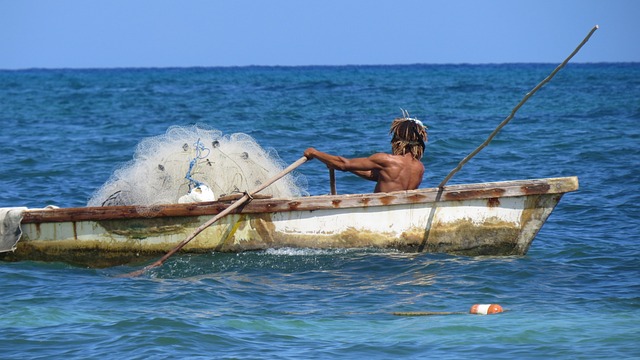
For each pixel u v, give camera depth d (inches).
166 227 1203.9
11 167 2223.2
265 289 1065.5
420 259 1175.0
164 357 810.2
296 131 3277.6
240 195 1192.8
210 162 1268.5
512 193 1159.0
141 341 857.5
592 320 928.3
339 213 1183.6
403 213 1181.1
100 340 864.3
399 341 864.9
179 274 1147.9
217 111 4623.5
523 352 828.0
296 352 831.7
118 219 1206.9
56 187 1919.3
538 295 1031.6
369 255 1187.9
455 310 974.4
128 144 2797.7
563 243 1325.0
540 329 896.3
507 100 5516.7
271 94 6998.0
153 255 1216.8
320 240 1191.6
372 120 3855.8
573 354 818.8
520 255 1206.9
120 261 1223.5
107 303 1002.1
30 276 1146.7
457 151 2546.8
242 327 910.4
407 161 1219.2
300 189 1425.9
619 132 3088.1
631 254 1249.4
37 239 1228.5
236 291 1055.6
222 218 1198.9
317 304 1000.9
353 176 2023.9
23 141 2938.0
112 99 6392.7
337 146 2746.1
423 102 5393.7
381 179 1223.5
